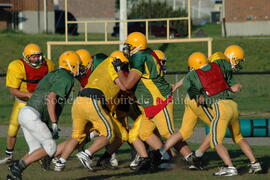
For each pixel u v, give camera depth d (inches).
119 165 1180.5
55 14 4845.0
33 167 1141.1
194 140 1612.9
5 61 3540.8
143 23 4313.5
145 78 1066.1
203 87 1042.7
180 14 4328.3
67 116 2165.4
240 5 4933.6
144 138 1091.3
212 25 6865.2
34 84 1179.3
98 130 1024.9
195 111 1072.8
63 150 1061.8
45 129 934.4
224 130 1024.2
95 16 6048.2
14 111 1191.6
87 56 1141.1
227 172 1019.9
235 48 1116.5
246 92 2810.0
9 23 4761.3
